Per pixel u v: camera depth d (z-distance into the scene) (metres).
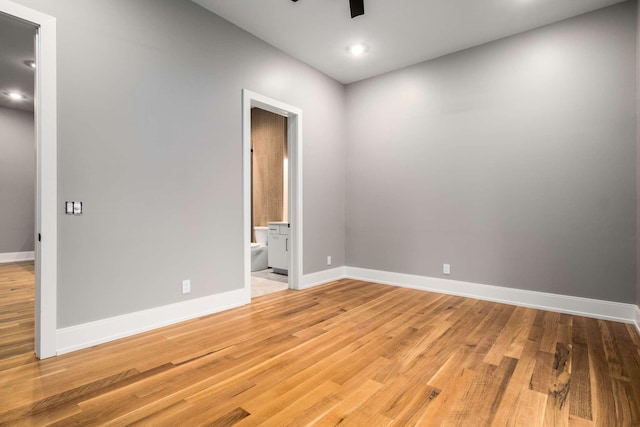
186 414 1.48
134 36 2.49
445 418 1.47
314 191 4.22
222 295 3.10
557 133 3.14
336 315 2.95
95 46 2.28
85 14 2.24
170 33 2.71
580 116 3.03
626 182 2.83
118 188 2.40
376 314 2.98
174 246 2.74
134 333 2.47
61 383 1.75
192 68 2.87
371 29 3.29
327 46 3.64
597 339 2.39
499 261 3.45
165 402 1.58
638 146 2.70
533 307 3.24
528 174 3.29
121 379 1.79
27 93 5.30
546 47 3.19
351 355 2.11
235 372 1.88
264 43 3.52
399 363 2.00
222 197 3.11
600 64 2.94
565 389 1.71
